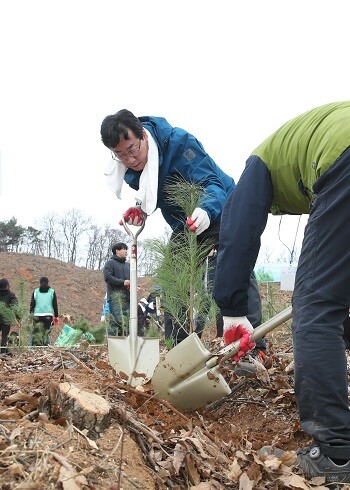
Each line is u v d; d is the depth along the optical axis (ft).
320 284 7.55
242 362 12.19
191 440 7.70
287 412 10.50
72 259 154.10
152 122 13.38
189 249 12.55
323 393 7.33
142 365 11.66
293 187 8.59
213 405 11.17
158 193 13.76
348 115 7.73
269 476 7.59
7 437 6.29
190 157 13.28
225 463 7.72
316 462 7.47
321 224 7.54
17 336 19.04
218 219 13.03
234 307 9.06
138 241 13.34
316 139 7.98
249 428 10.22
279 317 9.04
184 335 13.93
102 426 7.09
